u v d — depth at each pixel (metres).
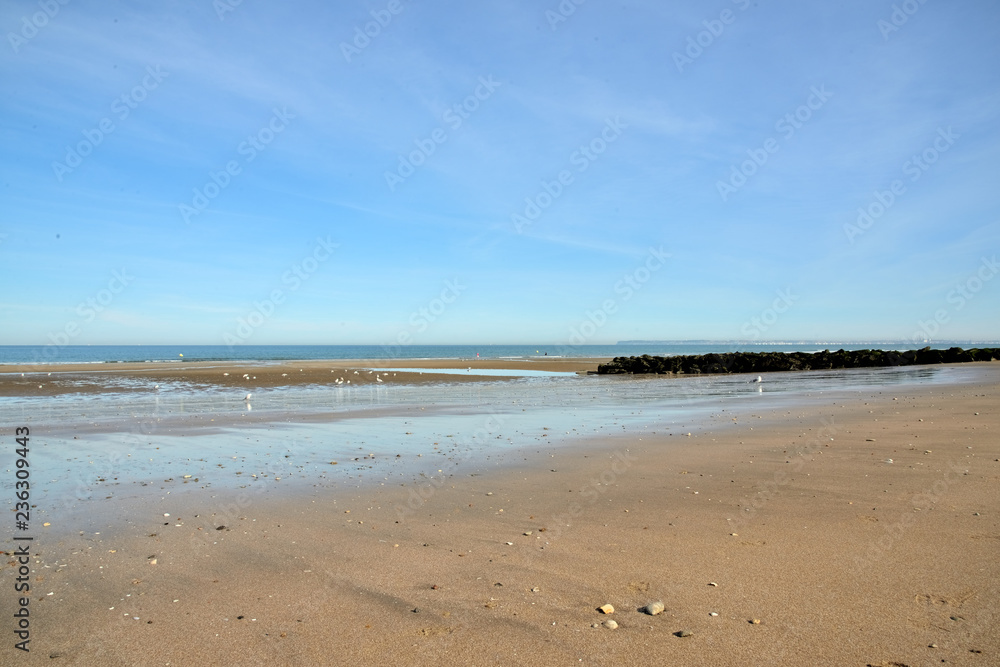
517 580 5.38
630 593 5.07
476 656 4.14
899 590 4.96
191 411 18.72
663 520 6.98
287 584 5.36
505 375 38.81
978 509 6.99
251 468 10.20
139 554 6.12
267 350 177.50
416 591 5.18
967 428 12.49
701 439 12.41
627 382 32.28
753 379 33.59
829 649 4.12
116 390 26.84
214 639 4.41
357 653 4.20
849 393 21.89
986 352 48.84
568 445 12.11
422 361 61.31
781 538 6.26
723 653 4.11
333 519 7.27
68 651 4.25
